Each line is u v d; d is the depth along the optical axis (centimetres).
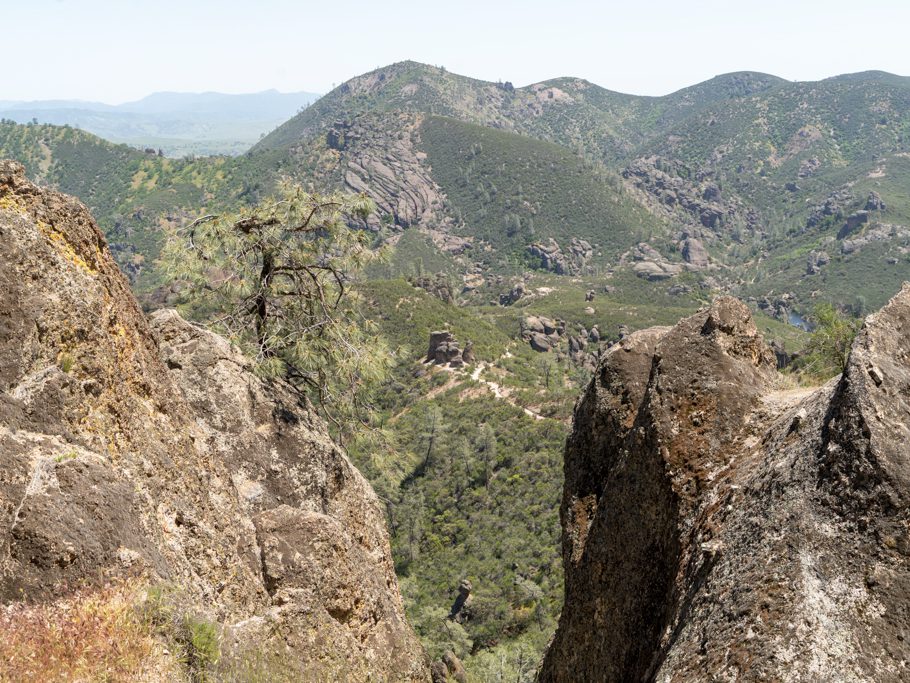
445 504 7788
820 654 469
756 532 583
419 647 1327
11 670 458
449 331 12662
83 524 576
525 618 5609
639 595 794
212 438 1225
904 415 570
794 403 775
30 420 645
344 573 1069
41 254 760
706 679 505
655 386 868
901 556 504
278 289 1723
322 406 1692
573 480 1105
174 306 1655
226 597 789
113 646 505
